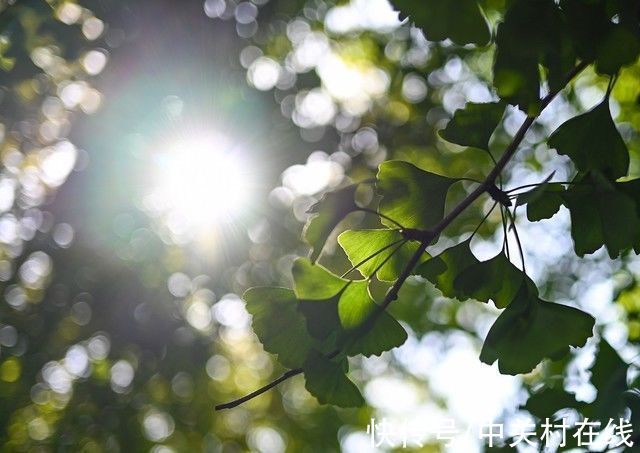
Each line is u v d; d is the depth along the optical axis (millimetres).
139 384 9000
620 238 1758
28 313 8734
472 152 9344
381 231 1931
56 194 8102
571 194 1826
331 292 1824
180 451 9977
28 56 3646
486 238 9203
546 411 3084
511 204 1838
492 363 1892
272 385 1805
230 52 8117
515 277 1878
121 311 8914
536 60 1667
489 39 1646
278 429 10820
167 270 9102
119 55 5273
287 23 9320
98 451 8805
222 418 10148
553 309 1873
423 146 9750
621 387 2811
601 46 1636
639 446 2650
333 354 1800
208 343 9281
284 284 9547
